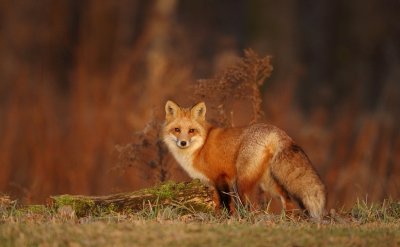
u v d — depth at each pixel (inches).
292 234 332.5
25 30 1048.8
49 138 676.7
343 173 622.5
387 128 689.0
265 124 424.8
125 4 1120.8
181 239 319.0
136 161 487.2
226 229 336.2
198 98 492.7
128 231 328.8
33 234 320.2
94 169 630.5
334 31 1184.8
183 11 1216.2
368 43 1113.4
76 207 384.8
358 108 849.5
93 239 316.2
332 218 384.8
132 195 396.2
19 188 592.4
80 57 832.3
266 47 1030.4
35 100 754.2
